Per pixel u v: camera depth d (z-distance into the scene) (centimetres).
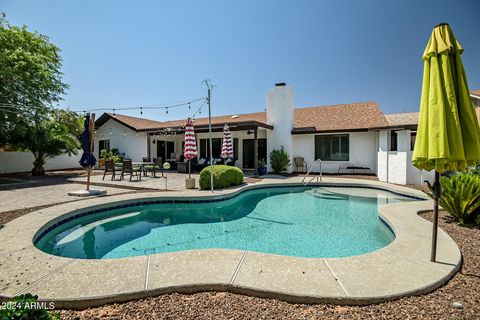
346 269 319
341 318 234
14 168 1822
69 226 620
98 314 244
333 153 1611
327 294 262
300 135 1692
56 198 835
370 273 308
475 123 290
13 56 1476
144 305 257
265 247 511
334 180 1229
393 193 977
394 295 262
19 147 1653
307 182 1167
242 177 1148
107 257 470
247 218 718
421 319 230
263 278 296
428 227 488
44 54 1794
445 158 282
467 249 389
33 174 1636
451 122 282
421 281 288
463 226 501
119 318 237
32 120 1597
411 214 582
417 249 383
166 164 1129
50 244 529
